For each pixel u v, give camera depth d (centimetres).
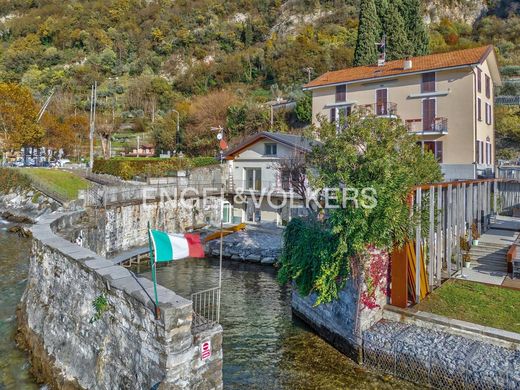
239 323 1466
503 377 891
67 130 5606
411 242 1234
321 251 1195
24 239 2647
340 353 1222
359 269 1145
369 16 4706
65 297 1093
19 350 1182
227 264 2291
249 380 1073
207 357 785
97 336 928
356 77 3588
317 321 1376
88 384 915
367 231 1101
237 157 3189
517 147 4312
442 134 3109
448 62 3147
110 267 979
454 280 1440
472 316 1142
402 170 1120
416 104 3241
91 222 2069
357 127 1198
